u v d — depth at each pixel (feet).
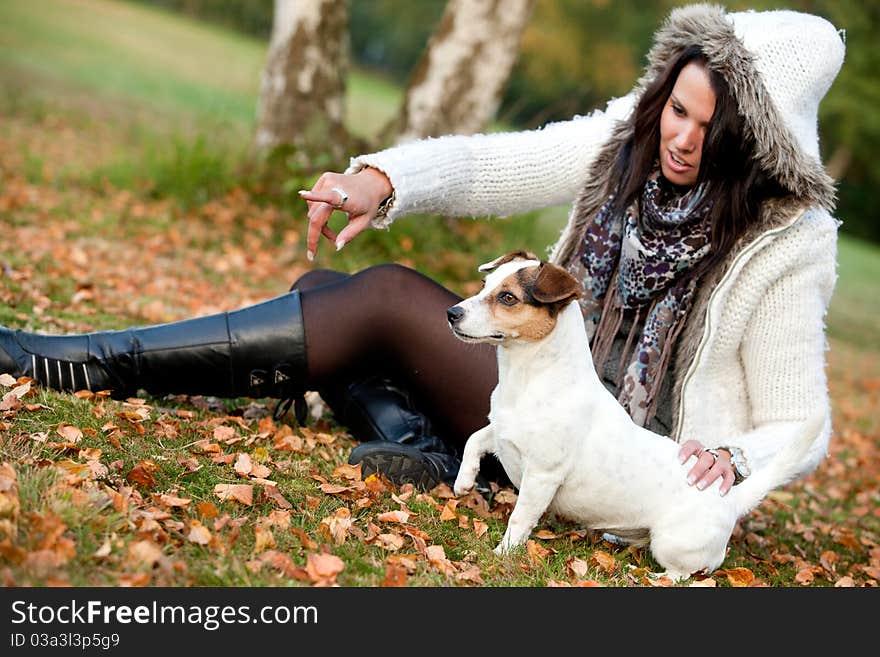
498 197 22.95
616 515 20.24
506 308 18.88
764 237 20.30
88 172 57.31
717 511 19.89
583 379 19.56
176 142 55.47
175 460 20.86
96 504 17.63
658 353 21.34
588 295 22.09
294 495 20.85
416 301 22.71
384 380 23.91
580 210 22.48
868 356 72.13
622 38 191.01
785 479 20.45
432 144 22.04
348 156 56.24
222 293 39.70
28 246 39.14
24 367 22.08
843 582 24.20
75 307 32.45
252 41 198.70
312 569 17.37
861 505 35.91
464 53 55.16
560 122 23.85
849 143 168.76
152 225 48.24
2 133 68.74
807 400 21.29
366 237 48.21
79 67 112.47
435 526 20.76
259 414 25.43
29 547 15.92
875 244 182.19
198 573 16.63
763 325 21.13
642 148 21.18
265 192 53.62
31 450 19.47
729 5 156.15
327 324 22.44
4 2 149.18
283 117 57.77
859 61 161.79
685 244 20.74
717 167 20.29
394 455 21.97
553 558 20.34
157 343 22.22
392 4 239.71
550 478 19.53
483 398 22.79
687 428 21.34
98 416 21.72
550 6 185.98
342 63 58.80
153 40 155.53
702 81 19.77
